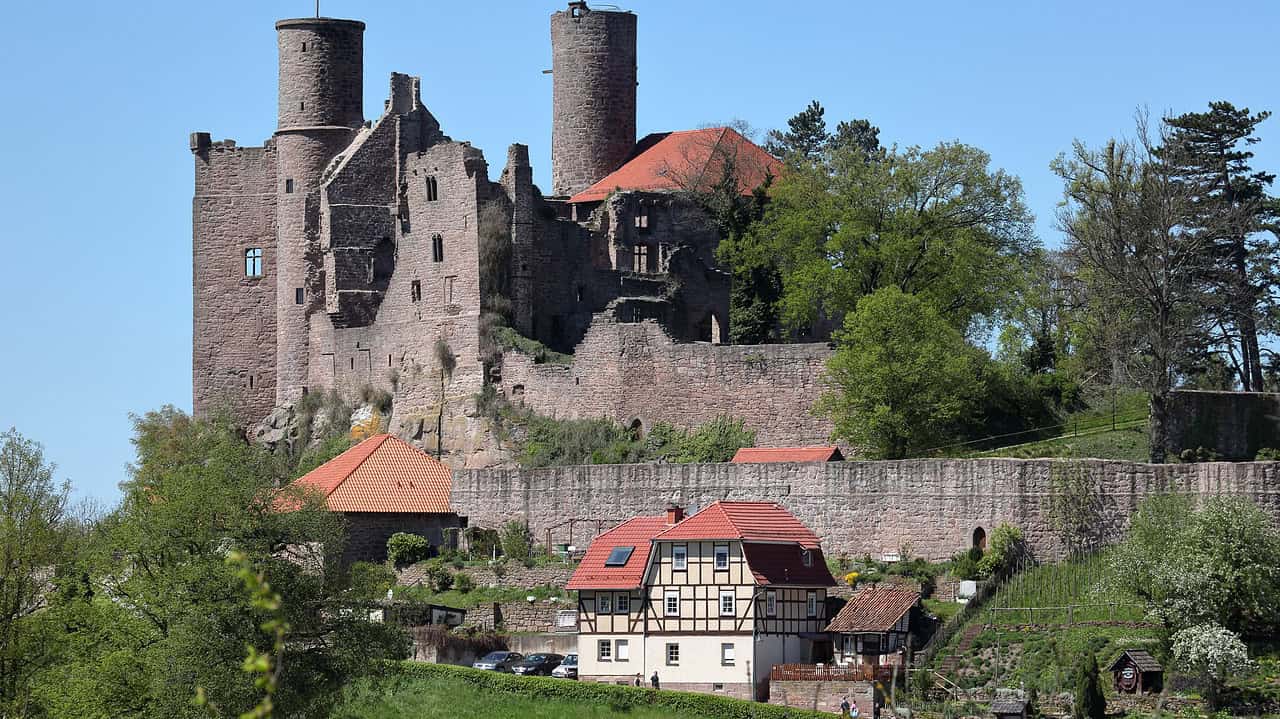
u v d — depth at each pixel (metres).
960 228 155.00
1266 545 109.06
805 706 111.44
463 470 142.00
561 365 159.50
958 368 139.62
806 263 157.75
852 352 141.12
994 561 122.12
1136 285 137.88
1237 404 135.75
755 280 160.62
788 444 149.00
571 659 120.94
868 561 127.88
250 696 94.50
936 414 138.38
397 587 133.88
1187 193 144.38
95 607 104.38
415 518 140.88
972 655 112.69
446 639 122.19
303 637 100.44
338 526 107.38
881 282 154.25
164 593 99.25
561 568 132.00
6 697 102.81
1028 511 124.38
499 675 113.81
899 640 115.88
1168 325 137.00
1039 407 147.75
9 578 106.62
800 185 160.62
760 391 150.38
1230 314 148.00
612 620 119.50
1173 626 107.56
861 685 110.12
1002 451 139.62
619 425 155.88
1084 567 121.19
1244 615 108.94
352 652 99.88
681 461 150.25
